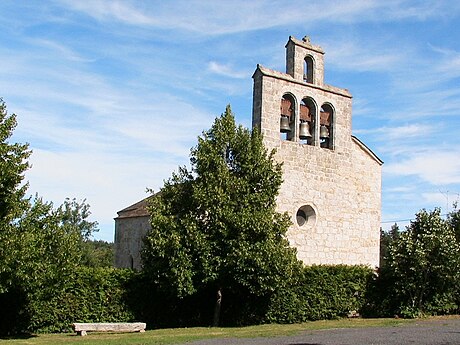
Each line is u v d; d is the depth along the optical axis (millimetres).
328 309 24984
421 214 25969
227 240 21531
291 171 26406
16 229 18109
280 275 21906
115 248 34906
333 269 25531
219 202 21812
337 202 27828
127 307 23078
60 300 21641
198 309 24422
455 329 19422
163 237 21969
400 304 25734
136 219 33000
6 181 17984
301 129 27266
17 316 20812
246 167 22719
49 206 19859
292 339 17125
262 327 21922
